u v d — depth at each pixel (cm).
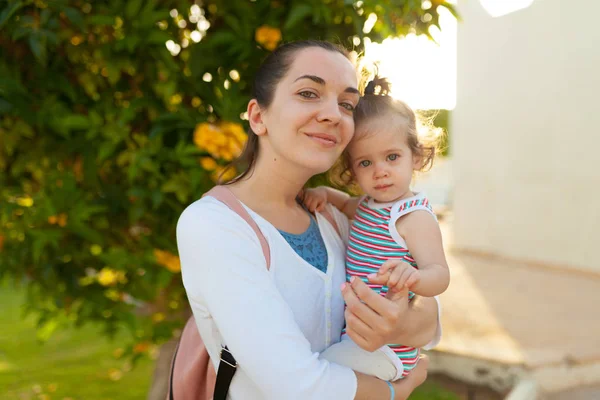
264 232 149
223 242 140
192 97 282
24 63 263
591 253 666
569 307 538
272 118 151
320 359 141
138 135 257
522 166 740
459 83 831
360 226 173
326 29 263
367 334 142
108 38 263
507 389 391
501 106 763
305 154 148
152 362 495
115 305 302
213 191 153
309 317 153
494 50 768
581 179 668
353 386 140
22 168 279
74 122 252
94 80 270
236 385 149
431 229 162
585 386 396
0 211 269
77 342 551
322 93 149
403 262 146
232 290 137
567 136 679
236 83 267
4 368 485
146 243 281
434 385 423
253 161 164
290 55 151
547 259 720
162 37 250
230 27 278
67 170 280
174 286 312
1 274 295
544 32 698
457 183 842
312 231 167
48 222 268
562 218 695
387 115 167
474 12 797
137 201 265
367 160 170
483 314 518
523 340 442
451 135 855
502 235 778
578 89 658
